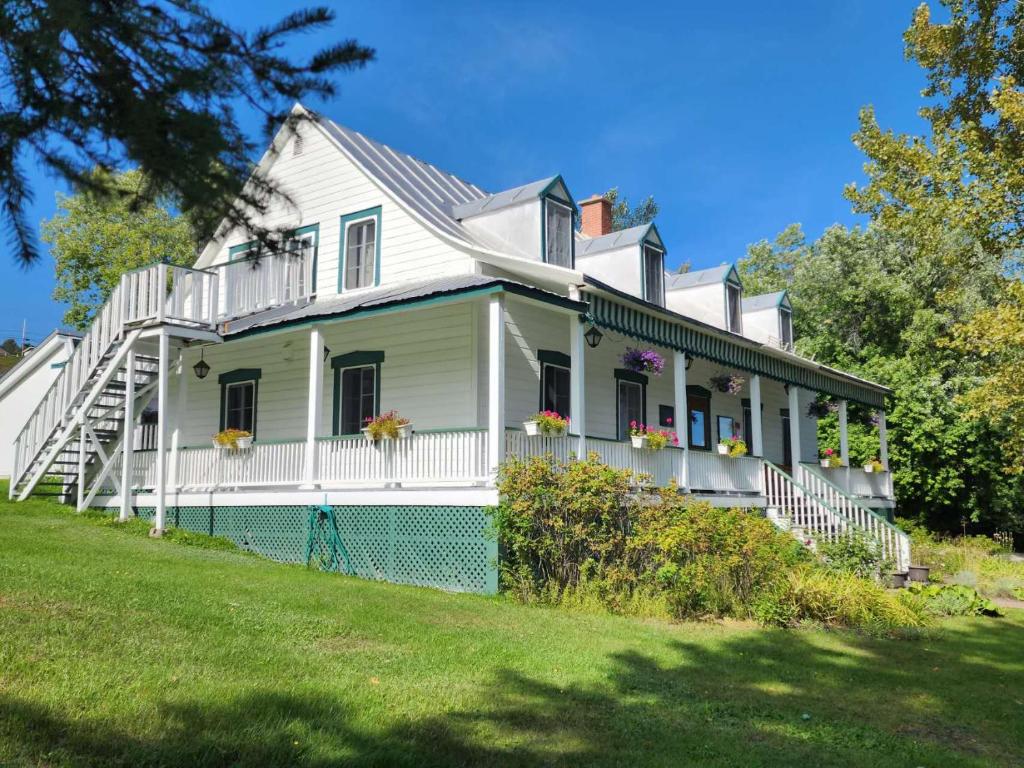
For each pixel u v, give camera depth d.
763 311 26.03
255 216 4.38
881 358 30.62
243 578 11.38
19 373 31.38
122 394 18.06
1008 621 13.12
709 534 12.41
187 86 3.69
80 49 3.58
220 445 16.23
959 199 16.08
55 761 4.86
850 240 36.44
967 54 16.94
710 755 5.95
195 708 5.89
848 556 15.82
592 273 19.77
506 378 15.57
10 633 6.97
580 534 12.25
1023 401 17.36
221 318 18.38
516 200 17.34
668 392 20.70
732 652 9.59
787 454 26.98
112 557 11.96
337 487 14.42
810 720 7.07
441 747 5.71
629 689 7.66
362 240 17.77
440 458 13.26
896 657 9.92
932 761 6.18
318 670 7.23
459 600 11.46
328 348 17.55
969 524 30.91
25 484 19.08
